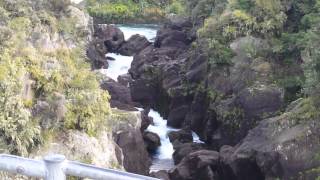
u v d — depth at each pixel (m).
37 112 26.91
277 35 45.22
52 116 27.22
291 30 45.72
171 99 50.97
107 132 32.12
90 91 29.88
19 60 27.50
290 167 30.81
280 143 31.75
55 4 37.53
